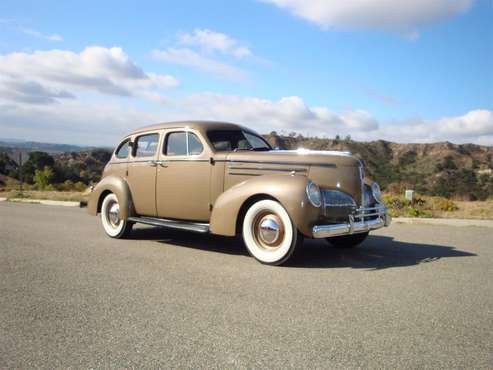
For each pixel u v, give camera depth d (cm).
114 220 718
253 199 532
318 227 486
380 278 444
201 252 589
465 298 375
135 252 589
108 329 300
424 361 250
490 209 1190
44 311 339
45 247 629
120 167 716
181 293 388
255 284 419
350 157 543
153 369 240
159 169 646
